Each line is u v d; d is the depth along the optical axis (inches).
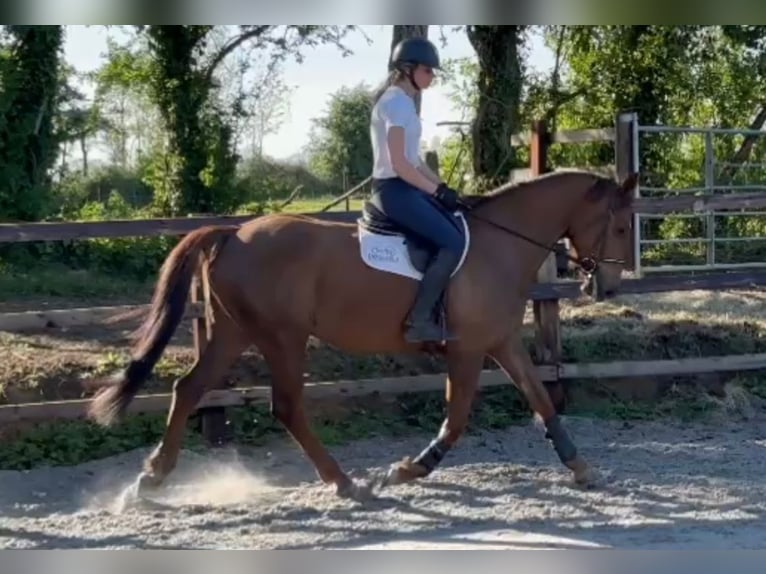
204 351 238.8
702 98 692.7
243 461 272.4
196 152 633.0
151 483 231.8
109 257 500.7
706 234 520.7
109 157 786.2
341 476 233.9
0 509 230.4
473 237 235.1
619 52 674.8
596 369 314.7
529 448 285.7
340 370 309.3
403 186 224.7
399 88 223.5
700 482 247.4
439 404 306.2
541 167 458.3
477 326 231.3
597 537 205.3
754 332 355.9
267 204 668.7
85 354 305.7
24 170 542.9
